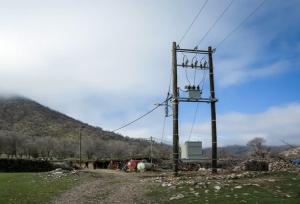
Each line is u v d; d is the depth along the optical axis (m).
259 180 26.92
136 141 152.38
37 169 69.31
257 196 20.98
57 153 151.38
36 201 25.53
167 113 40.38
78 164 90.12
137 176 40.81
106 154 142.62
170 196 23.45
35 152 148.38
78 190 29.92
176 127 36.47
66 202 24.98
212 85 37.84
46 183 34.72
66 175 40.94
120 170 64.56
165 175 39.41
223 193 22.50
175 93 36.72
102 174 44.50
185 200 21.66
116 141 152.00
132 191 27.03
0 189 30.98
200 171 43.84
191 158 40.69
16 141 151.25
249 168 41.94
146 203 22.52
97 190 29.50
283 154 47.75
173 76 36.97
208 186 25.22
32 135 196.88
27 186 32.91
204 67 37.72
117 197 25.52
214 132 37.66
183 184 26.88
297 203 18.83
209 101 37.62
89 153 145.50
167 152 117.25
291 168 35.19
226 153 73.75
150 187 27.69
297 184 24.23
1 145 148.38
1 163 66.75
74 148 153.50
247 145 63.28
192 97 36.88
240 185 24.58
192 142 40.97
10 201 25.53
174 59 37.09
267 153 54.28
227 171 40.72
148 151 123.88
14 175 43.41
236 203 19.66
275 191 22.34
